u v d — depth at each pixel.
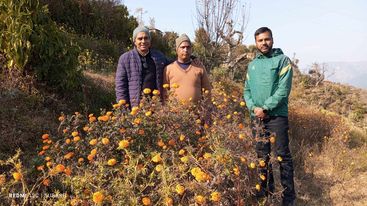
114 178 2.52
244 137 3.06
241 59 15.76
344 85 25.89
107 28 10.93
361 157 5.65
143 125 3.00
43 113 4.32
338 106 20.27
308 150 5.57
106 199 2.30
